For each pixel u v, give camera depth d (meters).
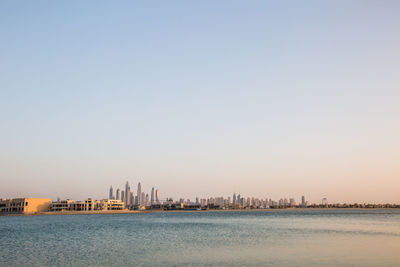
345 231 85.62
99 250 52.97
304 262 39.00
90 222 153.12
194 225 124.06
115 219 193.62
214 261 40.88
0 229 105.25
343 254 44.38
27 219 190.38
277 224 125.12
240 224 127.88
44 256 47.41
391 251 46.81
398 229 92.19
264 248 51.97
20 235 82.81
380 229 92.50
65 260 43.69
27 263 41.88
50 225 127.75
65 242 65.75
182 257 44.44
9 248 56.97
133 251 51.16
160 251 50.62
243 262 39.81
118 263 40.97
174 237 73.88
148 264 39.88
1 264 41.31
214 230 94.94
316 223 129.88
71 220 176.50
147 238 72.38
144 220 178.25
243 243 59.56
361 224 120.44
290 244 56.88
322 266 36.47
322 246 53.44
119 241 66.50
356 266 36.19
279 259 41.28
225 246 55.53
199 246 56.09
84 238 73.81
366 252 46.00
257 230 92.56
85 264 40.78
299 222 140.12
